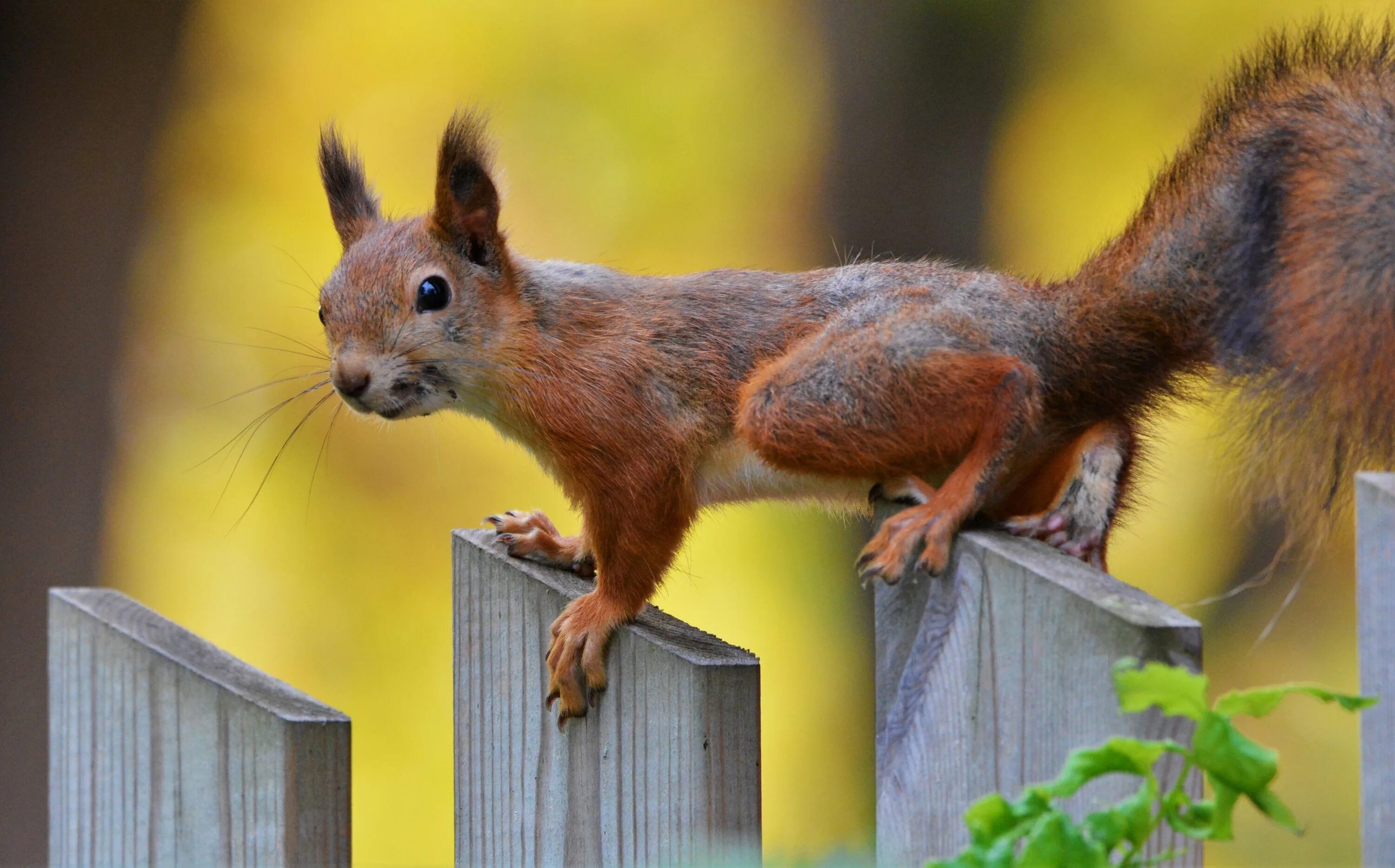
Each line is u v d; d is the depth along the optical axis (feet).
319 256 67.15
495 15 68.49
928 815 18.78
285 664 66.49
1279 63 23.81
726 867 15.47
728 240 65.46
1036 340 24.76
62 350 58.23
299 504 67.10
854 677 60.29
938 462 24.77
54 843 24.76
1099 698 16.58
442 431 67.87
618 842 22.16
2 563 57.41
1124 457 24.38
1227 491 25.72
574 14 68.23
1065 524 23.48
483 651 24.86
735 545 61.46
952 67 61.31
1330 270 21.61
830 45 62.03
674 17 67.26
